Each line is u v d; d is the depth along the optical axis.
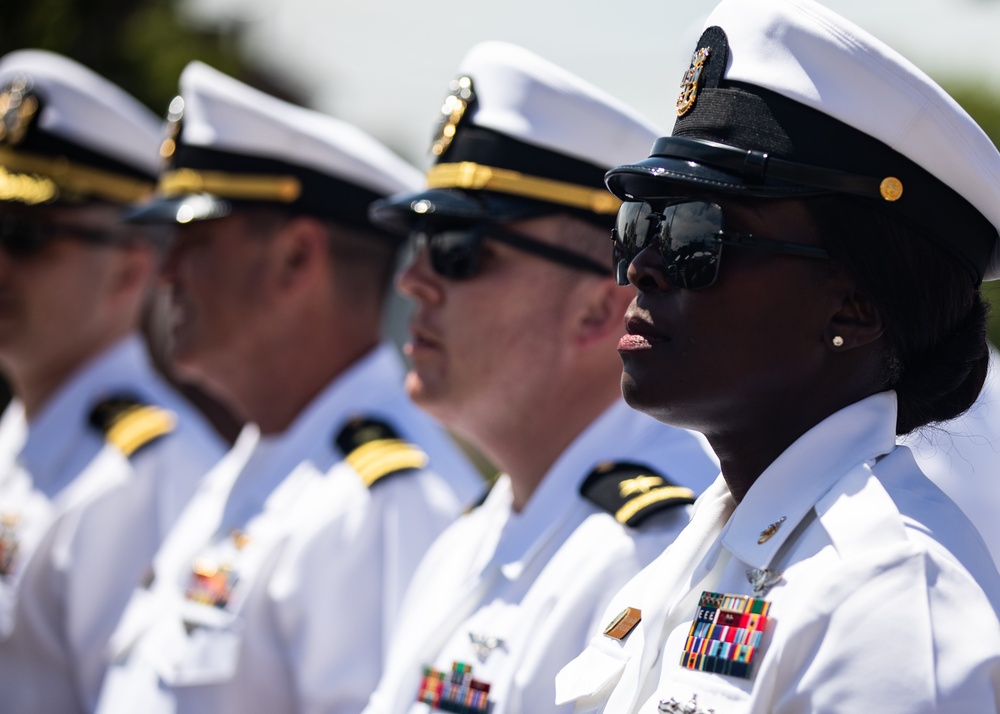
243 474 9.95
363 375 9.96
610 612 5.50
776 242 4.73
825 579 4.26
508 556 7.15
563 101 7.62
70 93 12.52
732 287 4.76
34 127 12.39
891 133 4.74
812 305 4.74
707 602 4.68
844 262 4.73
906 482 4.66
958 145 4.78
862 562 4.23
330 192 10.06
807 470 4.70
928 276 4.82
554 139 7.61
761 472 4.91
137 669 9.38
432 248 7.62
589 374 7.50
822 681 4.11
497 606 7.00
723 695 4.38
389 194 10.28
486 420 7.60
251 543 9.25
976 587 4.24
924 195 4.79
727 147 4.78
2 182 12.24
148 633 9.51
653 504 6.65
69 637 10.83
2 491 11.78
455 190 7.72
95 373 12.20
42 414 12.12
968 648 4.08
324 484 9.20
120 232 12.58
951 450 9.47
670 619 4.92
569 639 6.47
